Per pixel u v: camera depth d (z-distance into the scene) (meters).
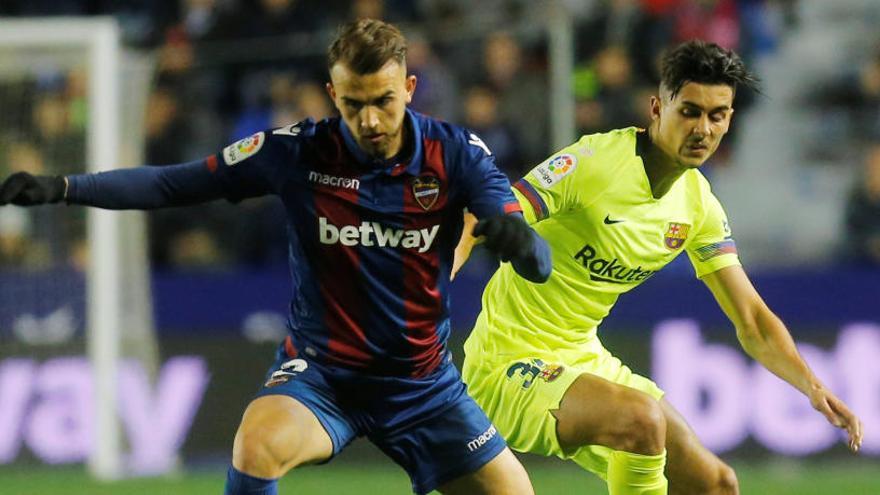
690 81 17.12
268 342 34.09
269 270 35.47
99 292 32.31
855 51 42.06
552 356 18.78
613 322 33.53
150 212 35.53
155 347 34.16
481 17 37.72
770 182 39.44
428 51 34.94
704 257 18.92
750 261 38.47
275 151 15.47
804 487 30.17
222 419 33.94
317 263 15.65
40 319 33.25
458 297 33.34
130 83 34.69
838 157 40.06
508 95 34.00
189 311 34.31
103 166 32.69
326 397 15.80
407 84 15.44
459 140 15.51
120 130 34.44
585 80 35.06
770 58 41.66
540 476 32.25
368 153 15.27
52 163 33.09
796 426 33.22
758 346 18.84
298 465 15.40
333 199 15.39
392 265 15.55
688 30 38.47
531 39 34.66
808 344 33.84
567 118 33.53
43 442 33.09
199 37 37.03
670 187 18.20
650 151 18.05
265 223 35.66
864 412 33.50
